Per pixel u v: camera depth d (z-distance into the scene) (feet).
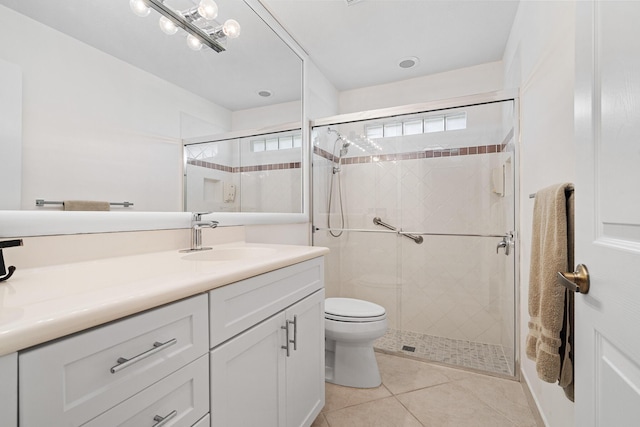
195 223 4.27
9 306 1.63
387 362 6.54
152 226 3.89
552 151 3.93
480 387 5.52
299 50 7.11
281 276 3.47
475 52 7.32
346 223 8.25
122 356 1.80
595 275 2.02
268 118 6.24
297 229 7.23
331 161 8.22
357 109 9.28
